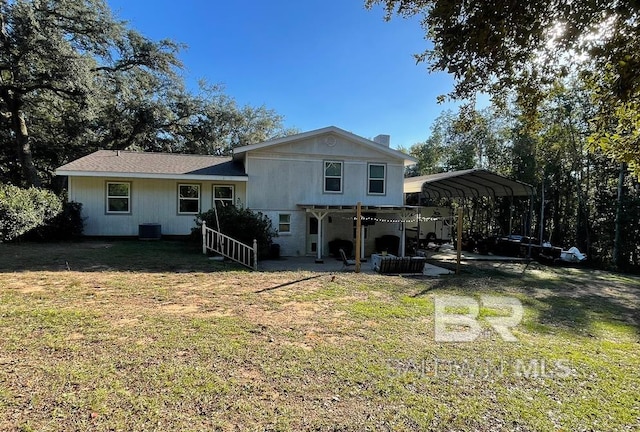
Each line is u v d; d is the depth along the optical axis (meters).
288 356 4.12
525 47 2.51
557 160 18.12
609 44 2.30
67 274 7.78
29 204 11.81
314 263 11.72
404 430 2.84
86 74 16.83
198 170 14.16
